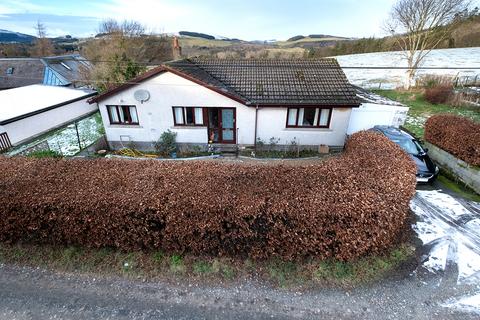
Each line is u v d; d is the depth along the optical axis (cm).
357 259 529
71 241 544
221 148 1373
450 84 2252
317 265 516
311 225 480
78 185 546
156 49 3691
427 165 936
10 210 516
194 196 501
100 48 3011
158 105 1269
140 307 439
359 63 3544
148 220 499
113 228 509
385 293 468
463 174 906
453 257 558
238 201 488
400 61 3412
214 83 1293
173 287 475
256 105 1232
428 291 474
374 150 779
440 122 1041
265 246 511
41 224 521
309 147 1348
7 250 548
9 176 585
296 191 525
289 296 461
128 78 1811
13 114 1416
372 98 1639
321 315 429
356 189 536
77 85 2795
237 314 430
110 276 495
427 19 2327
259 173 602
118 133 1352
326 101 1220
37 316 421
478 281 496
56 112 1680
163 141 1299
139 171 611
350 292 469
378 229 495
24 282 483
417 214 723
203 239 509
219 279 491
